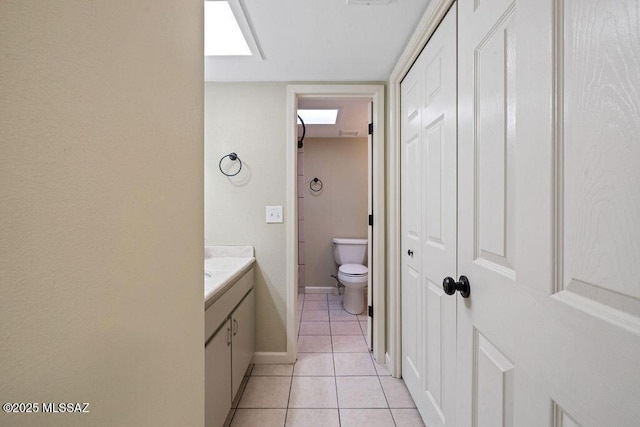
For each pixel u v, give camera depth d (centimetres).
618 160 41
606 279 43
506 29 69
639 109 38
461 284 89
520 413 63
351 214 350
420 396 137
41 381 28
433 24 113
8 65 25
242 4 115
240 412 142
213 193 188
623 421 40
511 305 67
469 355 88
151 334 46
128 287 40
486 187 79
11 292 26
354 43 143
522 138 62
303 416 139
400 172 171
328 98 195
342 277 285
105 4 35
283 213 188
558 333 52
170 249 52
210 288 109
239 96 187
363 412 142
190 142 60
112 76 37
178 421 55
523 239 62
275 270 188
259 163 187
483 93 80
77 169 32
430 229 123
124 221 39
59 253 30
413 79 146
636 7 39
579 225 48
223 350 122
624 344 40
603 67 43
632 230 40
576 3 48
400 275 172
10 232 25
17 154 26
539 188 57
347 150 350
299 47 146
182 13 56
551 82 53
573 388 49
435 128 118
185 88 58
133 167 41
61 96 30
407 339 159
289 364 187
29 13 27
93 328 34
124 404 39
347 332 240
